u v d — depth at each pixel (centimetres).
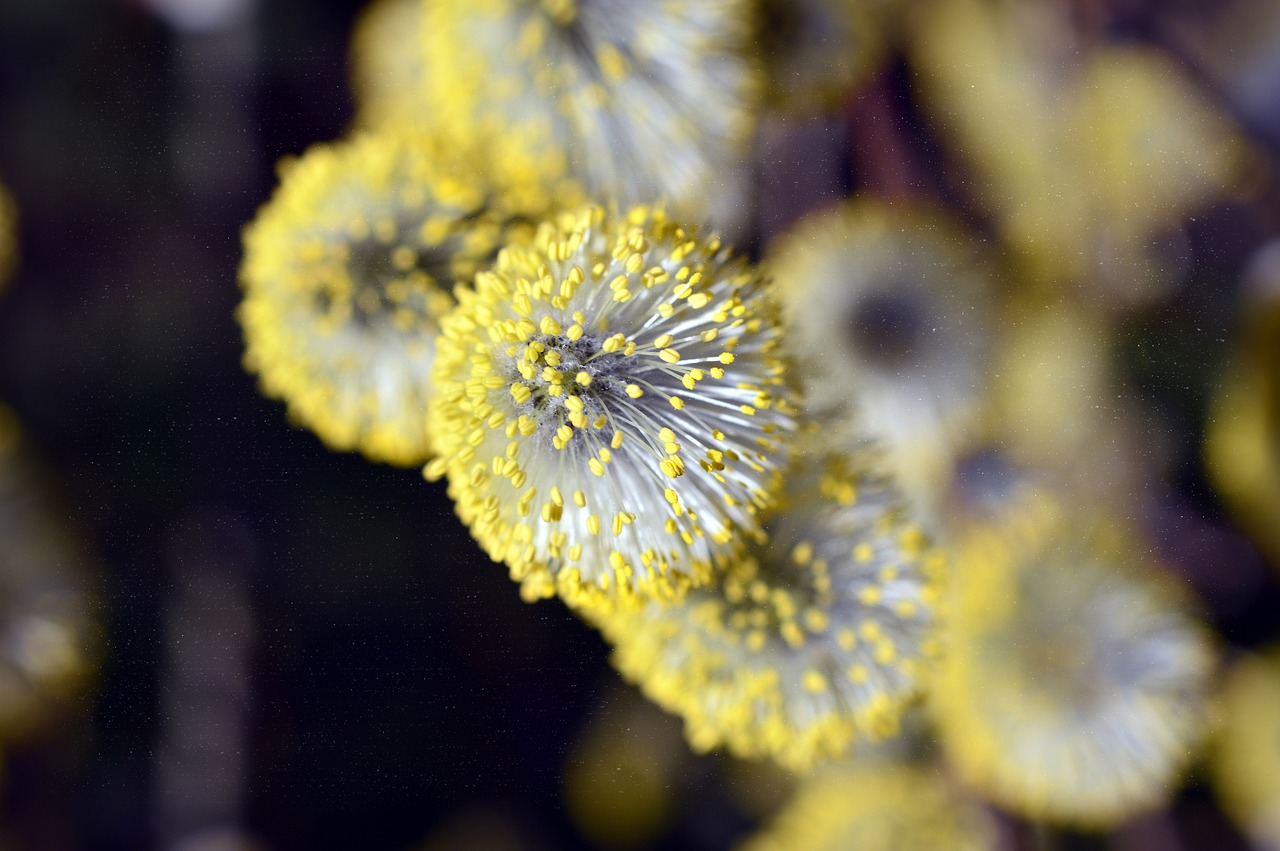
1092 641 29
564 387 23
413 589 44
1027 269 33
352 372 25
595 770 43
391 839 44
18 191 43
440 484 43
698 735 25
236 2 41
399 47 32
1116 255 35
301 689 44
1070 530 30
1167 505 36
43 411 43
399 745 44
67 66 43
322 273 25
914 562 25
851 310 28
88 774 41
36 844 40
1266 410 36
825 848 30
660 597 24
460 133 26
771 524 25
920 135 32
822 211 29
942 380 28
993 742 29
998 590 29
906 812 30
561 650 44
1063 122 34
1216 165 35
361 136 26
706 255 24
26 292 43
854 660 25
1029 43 34
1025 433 31
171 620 43
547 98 26
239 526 44
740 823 41
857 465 25
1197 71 34
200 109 43
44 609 35
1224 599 37
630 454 23
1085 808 29
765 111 27
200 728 43
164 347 44
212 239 44
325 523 44
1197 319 36
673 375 23
